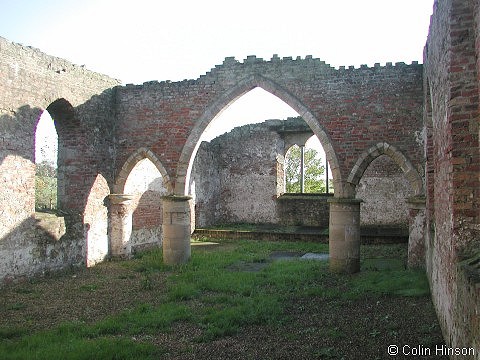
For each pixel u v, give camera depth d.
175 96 13.22
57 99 11.65
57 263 11.63
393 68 11.45
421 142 11.20
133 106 13.66
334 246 11.55
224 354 5.89
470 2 5.11
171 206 12.99
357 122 11.66
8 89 10.12
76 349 5.89
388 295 8.79
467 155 5.03
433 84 8.04
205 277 10.84
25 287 10.19
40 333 6.80
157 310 8.05
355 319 7.29
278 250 16.27
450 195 5.32
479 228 4.93
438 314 6.93
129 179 14.71
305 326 7.05
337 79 11.84
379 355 5.64
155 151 13.39
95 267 12.73
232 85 12.70
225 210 23.73
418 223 11.41
